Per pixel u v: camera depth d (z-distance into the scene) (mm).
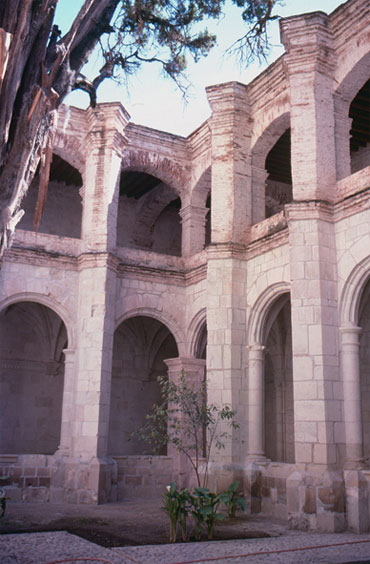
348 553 9984
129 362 26047
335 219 14969
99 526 12797
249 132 19375
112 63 8391
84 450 17766
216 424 16266
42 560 8836
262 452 16734
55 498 17688
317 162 15273
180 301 21125
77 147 20859
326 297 14398
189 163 22719
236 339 17516
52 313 24016
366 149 21297
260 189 19188
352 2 15211
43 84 6887
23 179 6836
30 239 19188
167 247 27594
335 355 14125
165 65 9031
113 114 20188
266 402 24484
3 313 24125
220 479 16281
